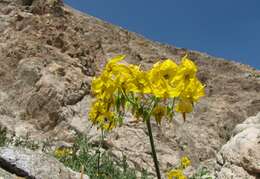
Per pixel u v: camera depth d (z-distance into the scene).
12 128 13.56
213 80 22.67
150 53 23.09
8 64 16.48
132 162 12.86
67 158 8.80
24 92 15.42
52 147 12.64
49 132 14.17
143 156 13.20
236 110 19.50
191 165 14.61
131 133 13.84
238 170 8.41
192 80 2.51
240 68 25.44
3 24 18.22
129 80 2.54
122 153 12.20
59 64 16.48
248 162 8.30
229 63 25.61
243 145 8.52
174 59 23.78
